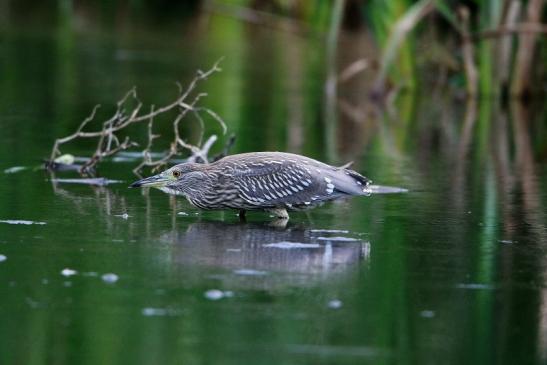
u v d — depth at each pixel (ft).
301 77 89.76
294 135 63.93
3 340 28.81
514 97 81.05
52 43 102.22
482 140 64.90
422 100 81.51
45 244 37.65
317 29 105.60
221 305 31.94
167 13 126.93
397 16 79.20
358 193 41.34
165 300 32.14
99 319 30.53
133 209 43.55
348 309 31.91
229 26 119.65
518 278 35.19
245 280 34.22
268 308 31.76
